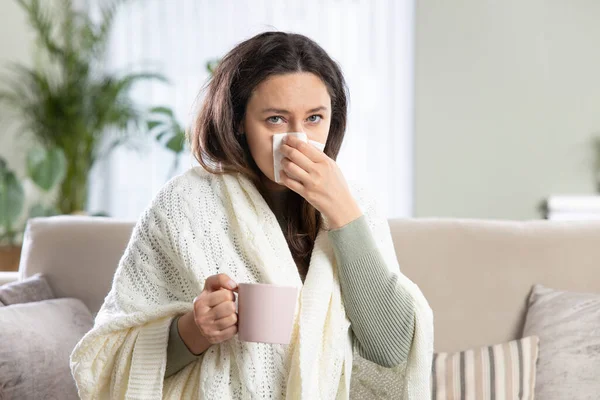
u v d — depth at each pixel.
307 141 1.31
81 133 4.43
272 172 1.33
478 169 4.52
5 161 4.44
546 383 1.84
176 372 1.36
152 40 4.66
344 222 1.31
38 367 1.82
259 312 1.16
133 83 4.61
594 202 4.12
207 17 4.63
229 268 1.36
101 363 1.36
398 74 4.57
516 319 1.98
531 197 4.49
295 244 1.44
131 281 1.41
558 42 4.45
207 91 1.43
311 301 1.33
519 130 4.49
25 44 4.64
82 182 4.48
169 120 4.63
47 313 1.93
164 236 1.40
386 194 4.59
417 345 1.38
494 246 2.02
